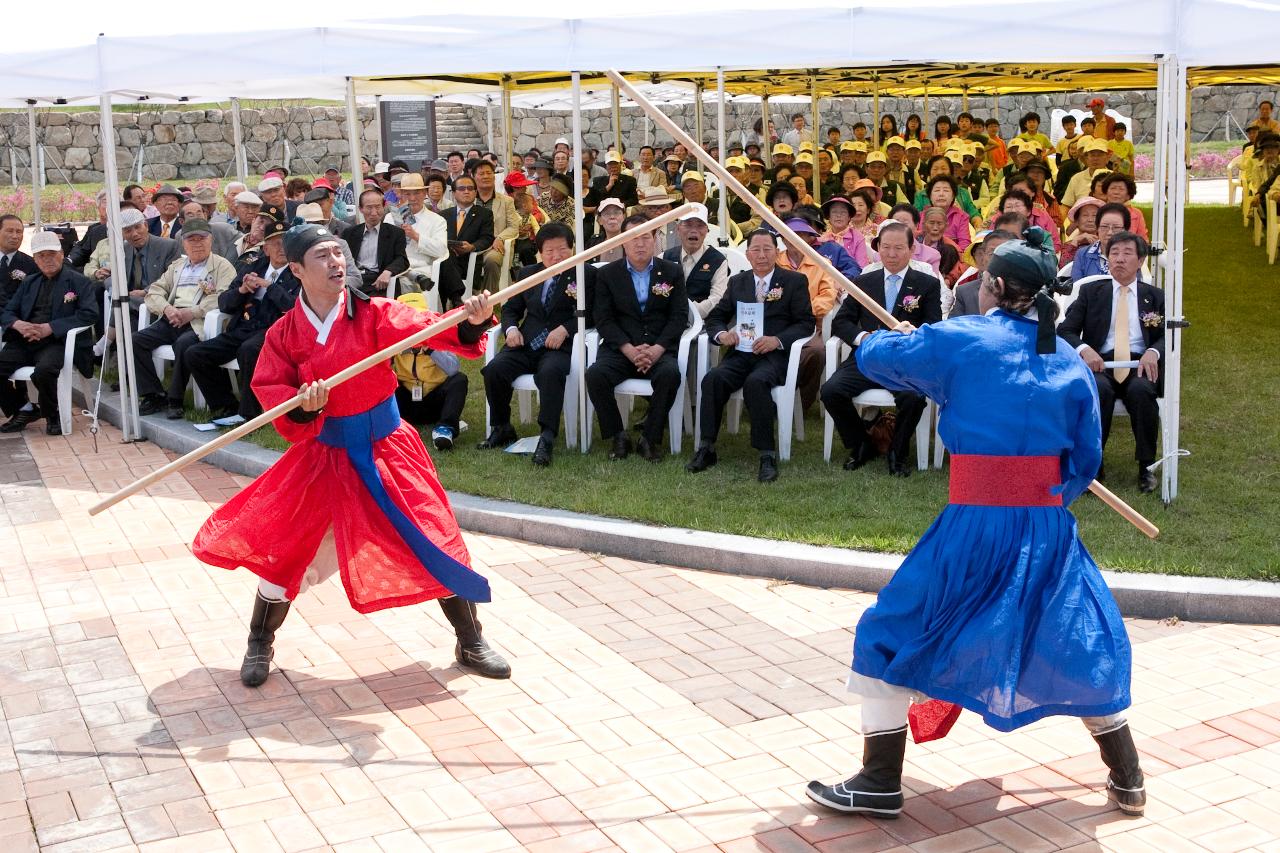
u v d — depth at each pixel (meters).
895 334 4.06
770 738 4.59
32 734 4.76
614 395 8.21
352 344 4.88
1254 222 17.48
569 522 6.82
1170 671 5.08
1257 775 4.23
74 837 4.02
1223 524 6.51
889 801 3.97
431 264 11.73
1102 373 7.37
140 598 6.18
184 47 7.99
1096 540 6.32
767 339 7.89
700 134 17.70
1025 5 6.54
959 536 3.81
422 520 4.91
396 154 20.86
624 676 5.16
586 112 31.94
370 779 4.35
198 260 10.01
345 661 5.39
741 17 7.03
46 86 8.34
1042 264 3.85
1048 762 4.37
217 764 4.48
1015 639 3.72
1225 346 10.77
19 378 9.72
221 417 9.62
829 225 10.09
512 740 4.62
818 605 5.88
